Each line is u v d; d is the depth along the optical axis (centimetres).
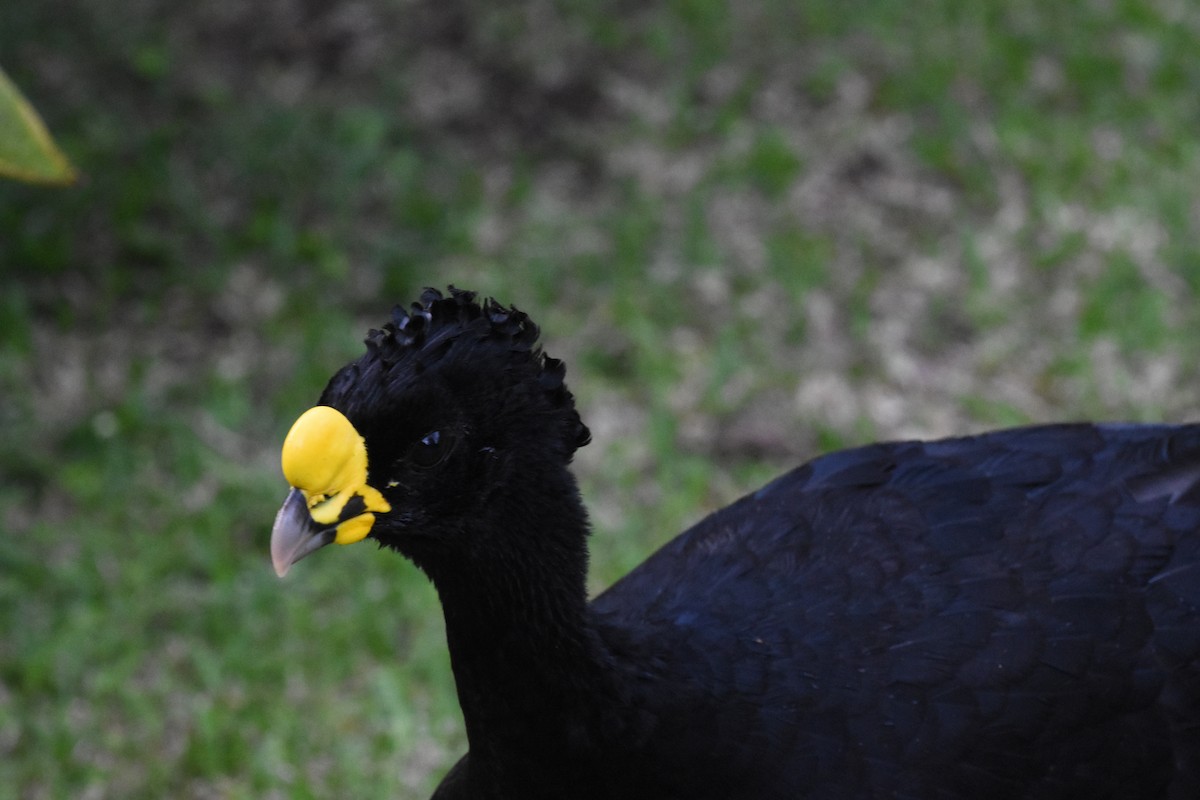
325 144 1518
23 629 1118
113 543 1175
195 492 1219
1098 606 731
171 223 1452
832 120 1557
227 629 1118
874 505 784
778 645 716
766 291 1394
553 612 669
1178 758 718
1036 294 1387
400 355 639
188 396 1307
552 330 1351
